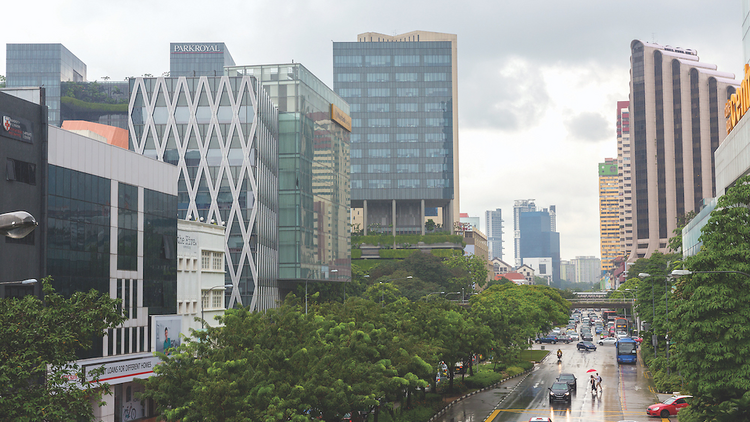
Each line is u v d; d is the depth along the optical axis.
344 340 40.66
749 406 35.47
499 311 95.75
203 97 103.62
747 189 35.53
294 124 115.50
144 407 60.72
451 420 56.00
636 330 160.75
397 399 53.53
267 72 116.88
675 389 71.75
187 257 71.69
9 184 46.00
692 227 91.44
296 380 33.09
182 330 68.81
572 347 148.00
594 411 60.59
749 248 34.62
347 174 144.62
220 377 29.80
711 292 34.56
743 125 66.88
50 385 23.36
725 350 34.22
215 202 101.38
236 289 99.56
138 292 61.59
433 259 197.75
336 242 134.88
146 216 63.47
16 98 47.03
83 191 54.22
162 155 103.19
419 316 61.94
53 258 50.16
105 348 56.00
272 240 109.75
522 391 75.81
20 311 23.58
